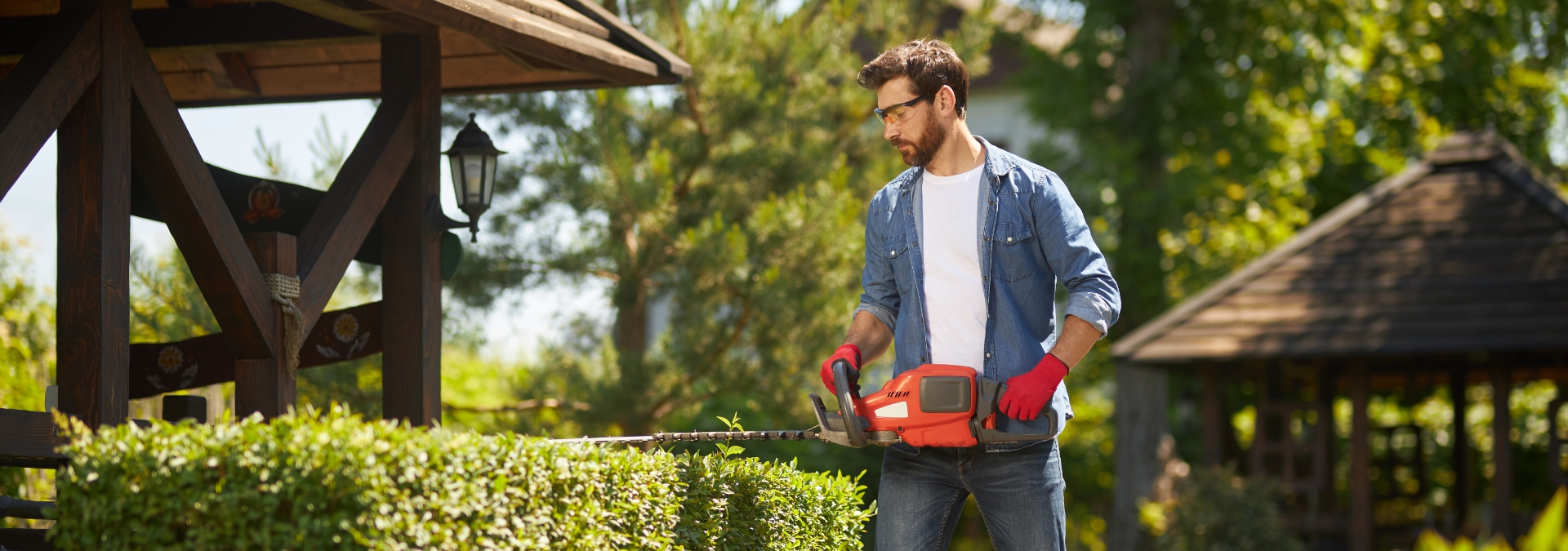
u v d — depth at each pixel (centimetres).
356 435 256
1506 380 1034
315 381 781
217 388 704
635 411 852
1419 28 1761
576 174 795
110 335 346
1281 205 1766
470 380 1110
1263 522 1012
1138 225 1498
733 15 852
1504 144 1169
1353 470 1077
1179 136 1520
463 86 554
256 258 406
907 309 322
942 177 321
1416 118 1791
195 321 707
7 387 705
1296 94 1675
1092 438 1844
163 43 486
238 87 562
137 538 249
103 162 348
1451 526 1187
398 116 468
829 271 830
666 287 852
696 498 340
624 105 852
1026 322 315
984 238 313
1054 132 1562
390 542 248
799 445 1136
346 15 446
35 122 328
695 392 862
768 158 866
